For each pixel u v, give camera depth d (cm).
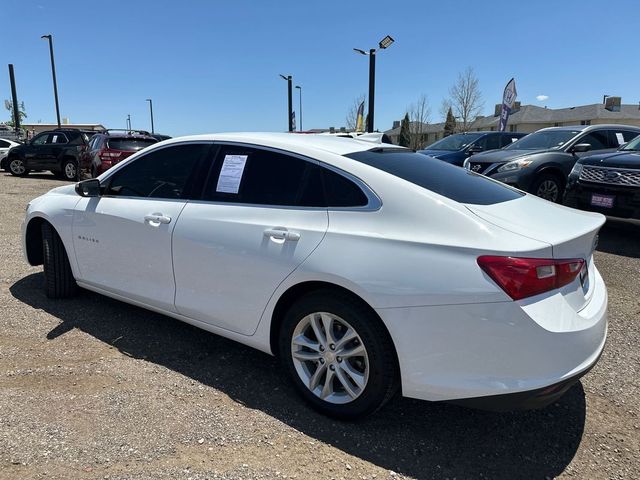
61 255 437
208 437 266
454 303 240
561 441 274
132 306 443
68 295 451
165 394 306
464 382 243
